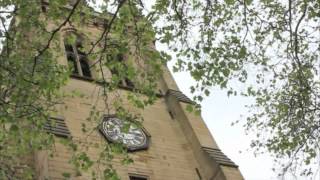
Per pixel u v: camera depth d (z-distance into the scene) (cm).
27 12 1962
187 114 3209
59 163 2330
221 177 2758
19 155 1991
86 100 3059
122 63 2041
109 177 1891
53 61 2008
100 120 2750
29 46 2022
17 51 1892
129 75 2048
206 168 2875
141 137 2966
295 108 2370
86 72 3472
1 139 1791
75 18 2091
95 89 3161
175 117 3297
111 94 3191
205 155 2909
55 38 2078
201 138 3039
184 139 3130
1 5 1917
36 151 2330
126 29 2055
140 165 2758
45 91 2094
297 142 2345
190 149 3048
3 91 1866
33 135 1822
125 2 1962
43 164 2267
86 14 2114
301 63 2352
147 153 2877
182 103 3319
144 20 2030
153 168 2783
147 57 2305
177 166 2886
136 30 2027
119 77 2070
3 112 1773
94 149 2672
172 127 3219
